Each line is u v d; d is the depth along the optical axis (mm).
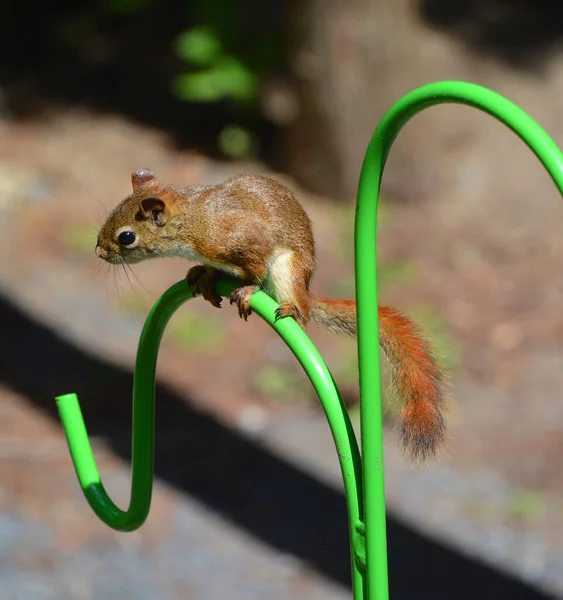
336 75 15180
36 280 13328
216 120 17453
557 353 12133
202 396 11312
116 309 12859
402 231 14539
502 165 15680
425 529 9133
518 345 12258
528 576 8500
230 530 9109
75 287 13242
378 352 3713
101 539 8859
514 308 12984
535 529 9117
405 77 15328
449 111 15664
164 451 10336
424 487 9797
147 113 17797
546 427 10680
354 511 3787
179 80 17141
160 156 16594
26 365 11688
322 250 14031
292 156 15938
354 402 11055
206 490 9703
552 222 14883
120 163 16266
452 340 12234
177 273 13617
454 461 10164
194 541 8922
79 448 5000
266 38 16766
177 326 12602
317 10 15031
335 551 8844
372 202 3689
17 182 15438
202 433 10656
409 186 15430
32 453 10117
